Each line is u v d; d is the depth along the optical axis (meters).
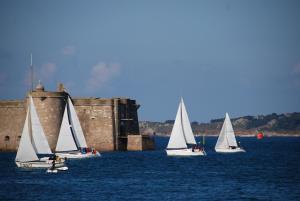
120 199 197.25
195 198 199.50
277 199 198.75
